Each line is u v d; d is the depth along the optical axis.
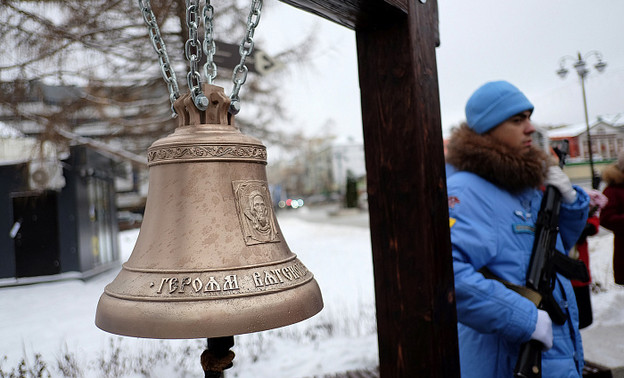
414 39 1.41
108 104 6.34
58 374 4.21
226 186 0.97
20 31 4.99
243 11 6.17
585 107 7.35
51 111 6.18
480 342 1.83
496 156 1.85
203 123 1.00
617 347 3.72
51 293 8.98
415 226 1.40
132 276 0.91
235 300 0.84
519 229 1.83
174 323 0.81
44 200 10.24
